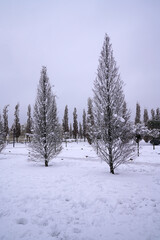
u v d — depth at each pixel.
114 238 3.19
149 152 21.56
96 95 9.87
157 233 3.39
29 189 5.98
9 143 43.66
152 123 27.52
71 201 4.95
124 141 9.08
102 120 9.39
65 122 48.59
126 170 10.61
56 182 7.05
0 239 3.02
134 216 4.12
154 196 5.51
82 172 9.43
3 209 4.27
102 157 9.65
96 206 4.64
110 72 9.93
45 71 13.34
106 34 10.46
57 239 3.11
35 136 12.14
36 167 11.09
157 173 9.62
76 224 3.67
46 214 4.06
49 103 12.68
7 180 7.28
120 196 5.41
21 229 3.38
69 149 28.28
